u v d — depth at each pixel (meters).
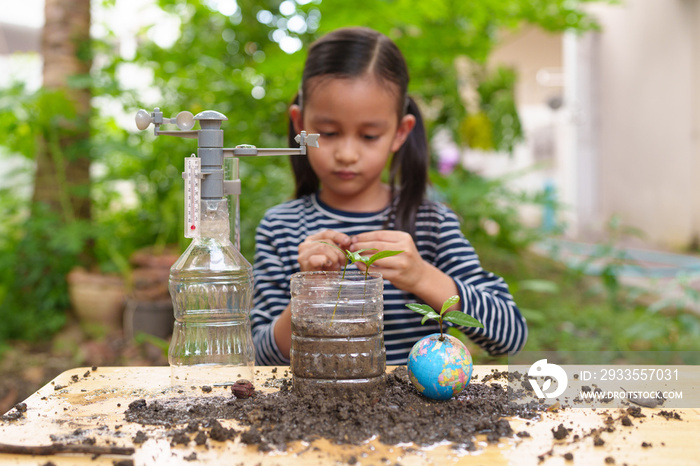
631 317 3.51
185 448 0.71
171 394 0.90
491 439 0.73
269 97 3.19
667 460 0.68
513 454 0.70
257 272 1.50
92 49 3.81
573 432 0.76
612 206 8.12
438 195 3.38
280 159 3.28
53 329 3.41
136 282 3.24
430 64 3.89
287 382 0.95
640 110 7.41
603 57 8.26
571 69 8.76
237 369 0.91
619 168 7.92
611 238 3.87
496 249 3.94
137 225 4.11
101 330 3.41
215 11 3.55
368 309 0.86
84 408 0.85
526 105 11.21
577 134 8.61
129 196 4.71
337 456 0.69
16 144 3.87
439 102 4.95
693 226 6.48
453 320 0.88
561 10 3.71
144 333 3.17
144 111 0.83
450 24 3.29
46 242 3.67
